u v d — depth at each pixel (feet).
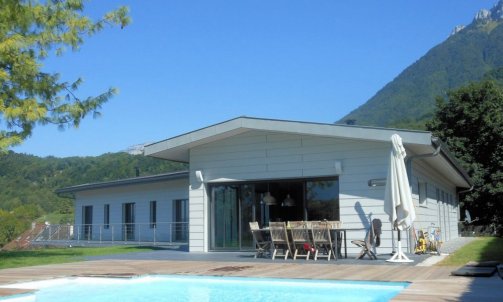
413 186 47.16
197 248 53.06
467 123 115.44
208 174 52.95
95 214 93.81
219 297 27.45
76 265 39.68
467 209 116.88
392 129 42.52
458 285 25.88
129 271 34.76
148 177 79.66
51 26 43.29
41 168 204.64
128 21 46.19
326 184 47.70
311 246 41.11
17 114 40.50
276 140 49.93
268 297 26.81
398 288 27.45
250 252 50.26
